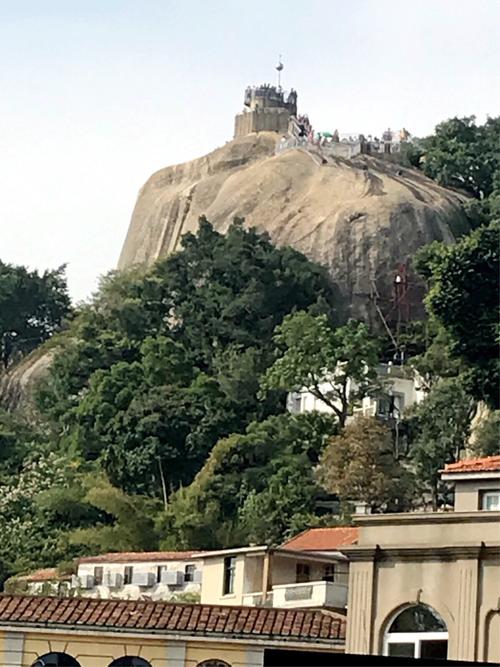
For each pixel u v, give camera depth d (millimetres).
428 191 144125
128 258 149875
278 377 123812
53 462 119250
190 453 119875
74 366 134750
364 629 42812
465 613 41312
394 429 110375
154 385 126750
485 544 41344
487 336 110062
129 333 139250
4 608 56844
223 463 111875
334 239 140125
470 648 41094
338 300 137375
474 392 109625
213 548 104812
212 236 142250
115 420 122062
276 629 57031
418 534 42719
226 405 123000
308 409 122188
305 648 56500
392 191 143250
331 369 121312
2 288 143125
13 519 110625
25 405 134500
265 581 66750
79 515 111250
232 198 147500
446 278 111000
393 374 119438
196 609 58000
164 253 148750
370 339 125562
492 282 110375
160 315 140375
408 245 139375
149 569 81312
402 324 130750
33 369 136625
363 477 105500
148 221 151625
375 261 138500
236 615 57844
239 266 139500
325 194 145250
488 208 143625
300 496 104750
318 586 62094
